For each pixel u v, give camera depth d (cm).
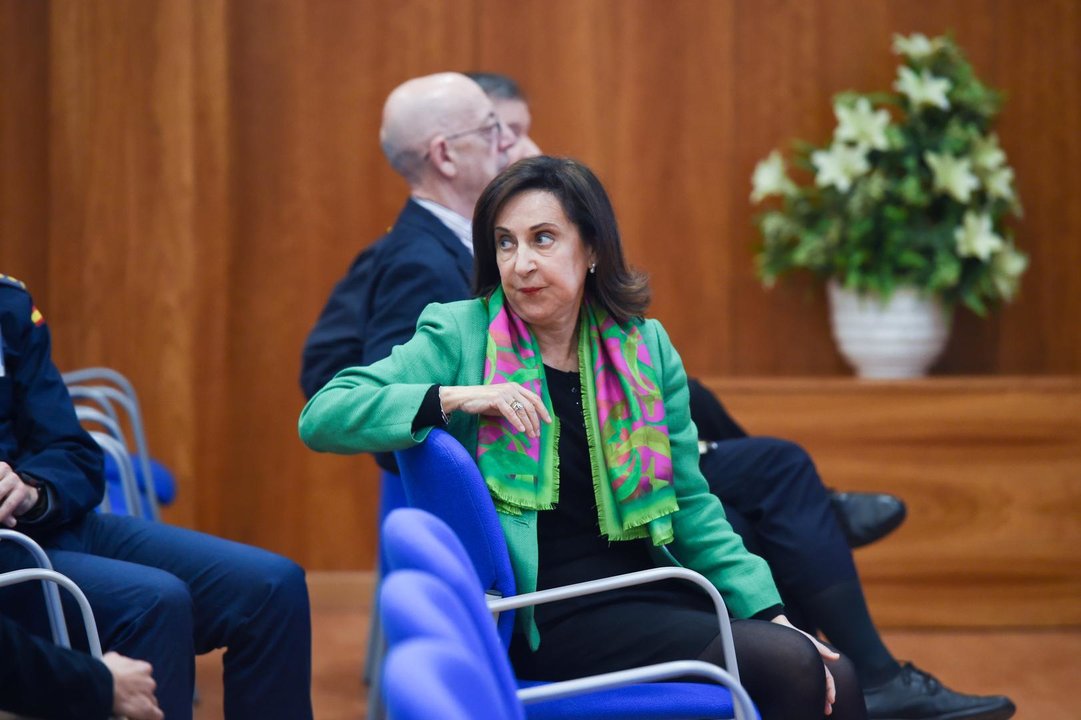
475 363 793
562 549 787
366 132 1653
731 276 1669
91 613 702
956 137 1527
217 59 1600
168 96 1591
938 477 1515
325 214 1658
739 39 1653
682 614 761
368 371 785
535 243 776
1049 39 1644
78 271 1603
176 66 1591
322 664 1426
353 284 1156
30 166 1630
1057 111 1648
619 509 782
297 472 1672
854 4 1645
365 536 1681
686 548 813
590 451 788
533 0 1648
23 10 1620
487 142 1111
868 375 1575
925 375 1587
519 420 746
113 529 853
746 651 726
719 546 805
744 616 789
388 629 436
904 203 1541
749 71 1653
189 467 1619
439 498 739
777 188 1560
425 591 446
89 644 704
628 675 616
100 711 659
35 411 844
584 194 781
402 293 1020
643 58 1656
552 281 771
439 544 514
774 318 1669
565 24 1653
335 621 1619
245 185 1650
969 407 1509
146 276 1606
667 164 1662
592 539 793
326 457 1675
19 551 788
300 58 1645
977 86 1552
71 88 1589
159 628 755
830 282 1591
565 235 779
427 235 1060
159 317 1611
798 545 977
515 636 775
